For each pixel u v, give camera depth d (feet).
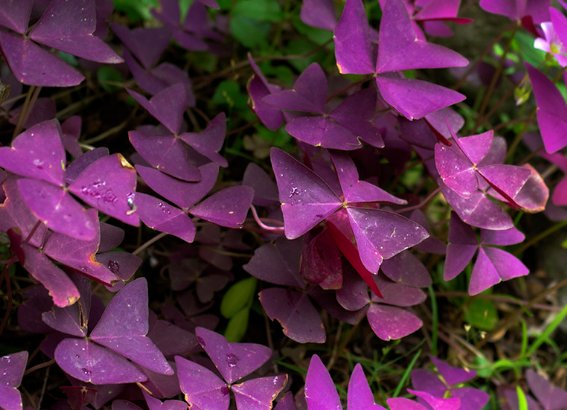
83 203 2.30
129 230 2.53
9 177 2.10
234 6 2.74
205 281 2.44
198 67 2.74
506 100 2.78
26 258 2.06
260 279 2.37
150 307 2.48
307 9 2.49
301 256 2.24
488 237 2.32
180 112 2.35
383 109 2.40
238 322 2.43
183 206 2.22
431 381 2.36
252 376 2.35
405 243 2.19
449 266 2.31
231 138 2.69
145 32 2.54
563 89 2.67
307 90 2.29
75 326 2.11
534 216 2.72
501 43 2.78
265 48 2.76
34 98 2.33
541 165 2.74
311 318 2.27
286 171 2.17
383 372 2.50
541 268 2.70
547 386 2.44
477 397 2.34
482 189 2.32
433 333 2.50
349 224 2.22
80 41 2.17
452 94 2.22
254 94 2.32
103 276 2.08
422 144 2.34
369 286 2.25
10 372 2.07
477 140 2.27
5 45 2.11
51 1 2.17
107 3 2.46
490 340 2.61
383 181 2.45
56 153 2.04
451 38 2.81
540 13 2.43
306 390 2.11
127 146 2.65
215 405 2.14
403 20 2.23
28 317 2.19
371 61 2.23
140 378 2.09
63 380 2.33
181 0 2.77
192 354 2.29
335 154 2.24
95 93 2.69
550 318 2.65
